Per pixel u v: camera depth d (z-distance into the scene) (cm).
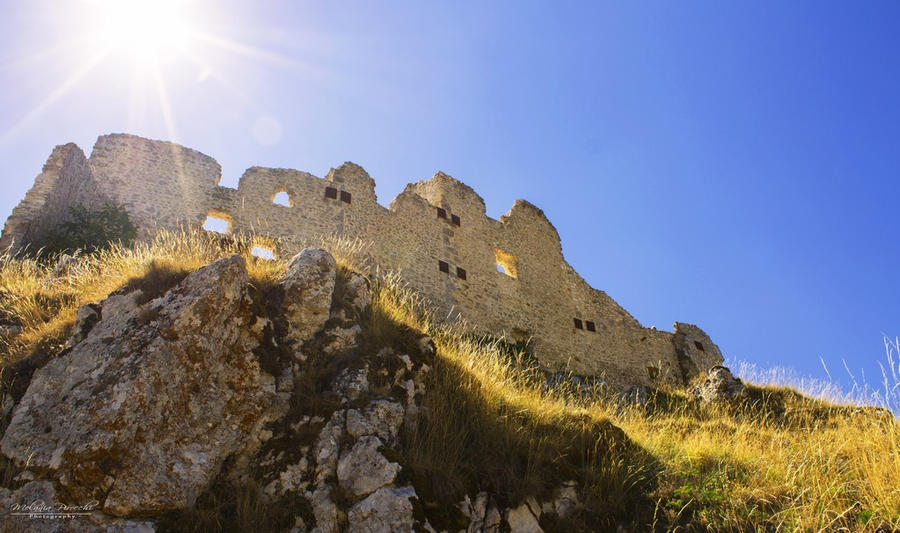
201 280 690
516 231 2625
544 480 695
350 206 2102
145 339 630
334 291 833
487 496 660
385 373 754
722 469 787
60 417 582
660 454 822
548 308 2492
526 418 816
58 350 686
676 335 2870
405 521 581
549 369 2112
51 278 998
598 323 2628
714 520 670
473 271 2325
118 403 570
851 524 644
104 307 713
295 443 641
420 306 1972
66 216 1526
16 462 551
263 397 668
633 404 1366
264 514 575
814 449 826
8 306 858
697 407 1488
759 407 1416
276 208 1953
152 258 807
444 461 671
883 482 684
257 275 805
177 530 540
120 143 1831
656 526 674
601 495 701
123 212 1622
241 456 629
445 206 2419
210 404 633
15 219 1337
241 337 694
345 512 589
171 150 1892
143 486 548
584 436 793
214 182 1909
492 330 2223
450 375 813
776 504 691
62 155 1520
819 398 1398
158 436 581
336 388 710
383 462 622
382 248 2078
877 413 952
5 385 643
